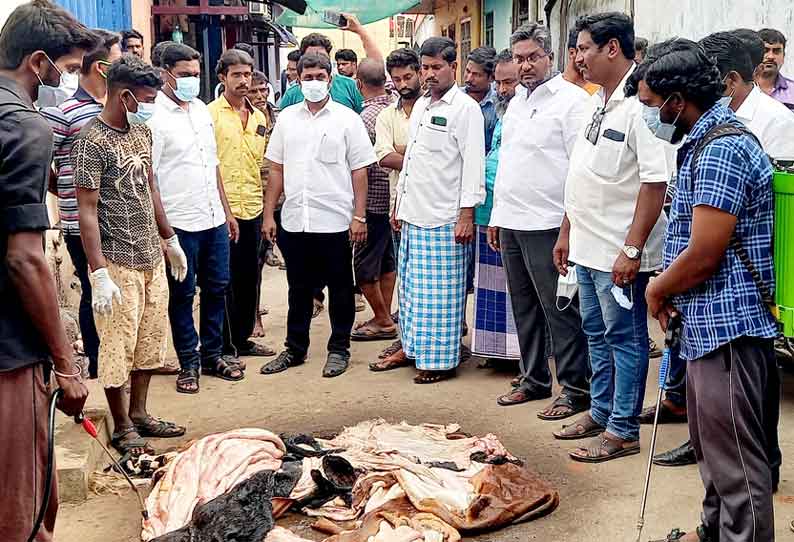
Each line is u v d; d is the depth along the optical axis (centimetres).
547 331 600
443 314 575
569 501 405
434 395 559
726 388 312
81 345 589
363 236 604
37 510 281
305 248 601
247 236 638
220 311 598
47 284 268
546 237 497
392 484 407
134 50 715
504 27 1641
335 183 591
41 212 265
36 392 278
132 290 446
